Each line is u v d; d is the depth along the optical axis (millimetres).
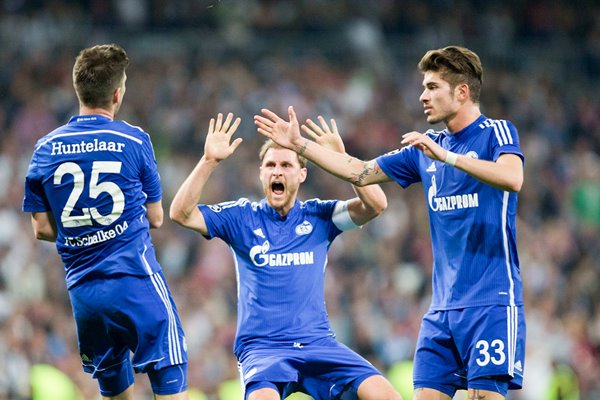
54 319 35594
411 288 43406
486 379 16141
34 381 29547
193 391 31875
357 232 45156
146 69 53875
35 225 16266
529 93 59188
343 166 17047
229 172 47531
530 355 36781
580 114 59188
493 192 16328
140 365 16078
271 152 17844
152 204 16484
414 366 16922
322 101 54969
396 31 60281
